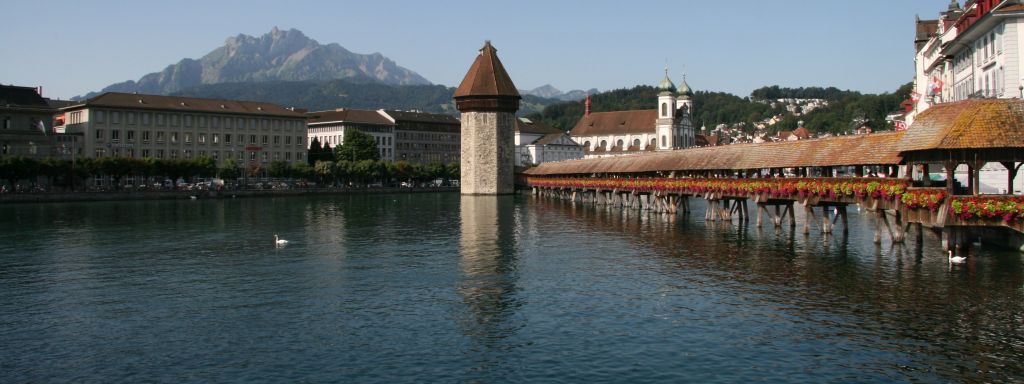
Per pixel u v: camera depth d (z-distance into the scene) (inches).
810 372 928.3
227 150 6845.5
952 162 1493.6
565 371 949.2
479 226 2842.0
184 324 1195.9
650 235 2331.4
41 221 3193.9
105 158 5354.3
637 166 3582.7
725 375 925.2
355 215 3595.0
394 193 6855.3
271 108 7268.7
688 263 1711.4
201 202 5000.0
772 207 3659.0
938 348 1006.4
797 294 1334.9
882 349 1006.4
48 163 5044.3
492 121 6107.3
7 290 1494.8
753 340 1058.7
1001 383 881.5
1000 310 1181.1
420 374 944.9
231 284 1539.1
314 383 916.0
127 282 1576.0
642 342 1061.1
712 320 1168.2
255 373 954.1
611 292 1392.7
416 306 1305.4
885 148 1776.6
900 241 1913.1
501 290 1433.3
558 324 1165.1
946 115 1561.3
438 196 6043.3
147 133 6353.3
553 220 3083.2
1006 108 1487.5
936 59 3223.4
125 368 980.6
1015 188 2217.0
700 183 2783.0
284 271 1699.1
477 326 1162.6
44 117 5639.8
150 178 6240.2
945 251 1759.4
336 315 1244.5
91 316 1258.6
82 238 2458.2
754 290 1380.4
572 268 1683.1
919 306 1219.9
